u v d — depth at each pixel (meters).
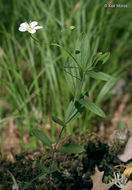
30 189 0.48
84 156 0.51
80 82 0.42
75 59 0.43
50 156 0.51
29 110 0.68
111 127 0.69
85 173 0.50
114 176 0.47
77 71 0.43
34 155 0.52
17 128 0.68
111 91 0.73
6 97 0.69
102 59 0.41
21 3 0.71
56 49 0.66
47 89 0.70
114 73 0.73
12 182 0.48
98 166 0.50
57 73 0.67
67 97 0.62
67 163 0.50
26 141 0.66
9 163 0.51
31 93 0.69
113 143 0.52
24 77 0.71
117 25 0.77
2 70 0.65
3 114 0.69
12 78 0.67
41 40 0.67
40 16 0.71
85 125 0.63
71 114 0.44
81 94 0.43
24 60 0.73
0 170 0.50
